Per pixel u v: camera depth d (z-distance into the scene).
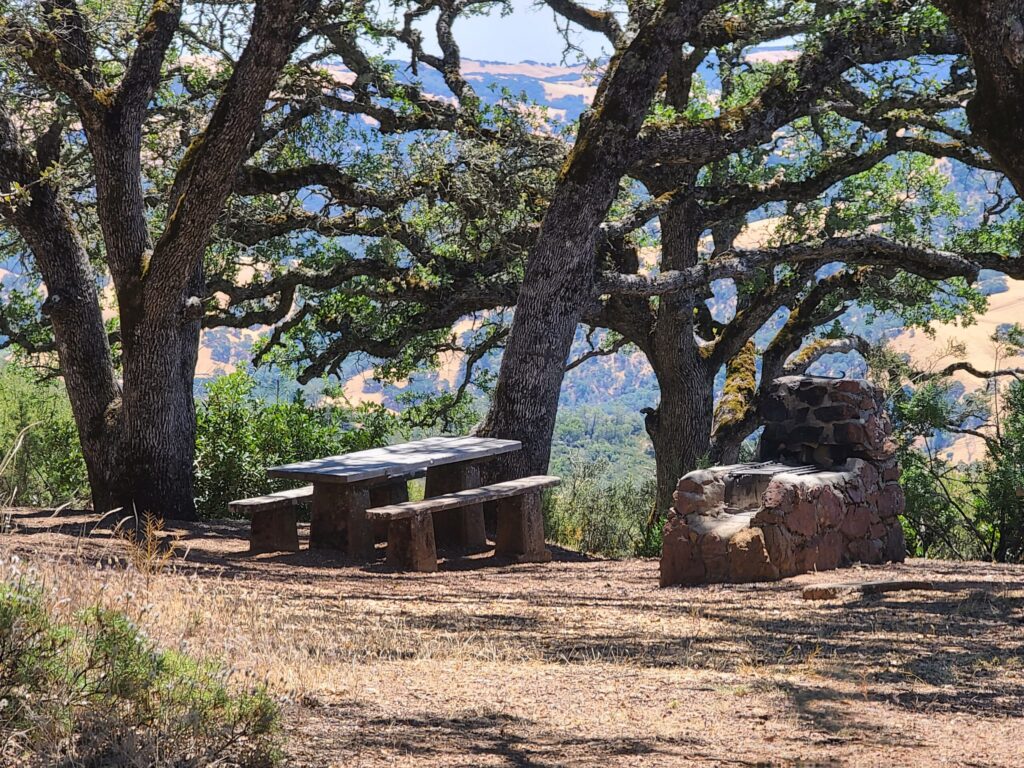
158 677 3.95
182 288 12.72
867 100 16.81
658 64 13.41
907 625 6.73
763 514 8.73
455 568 10.39
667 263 19.62
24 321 19.78
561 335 14.11
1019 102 7.49
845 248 16.80
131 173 12.82
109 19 12.62
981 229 20.75
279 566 9.78
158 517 12.52
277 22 11.09
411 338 19.95
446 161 16.17
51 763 3.37
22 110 14.59
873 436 10.13
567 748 3.95
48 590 4.74
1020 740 4.18
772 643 6.23
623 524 19.73
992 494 18.50
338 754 3.75
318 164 16.22
